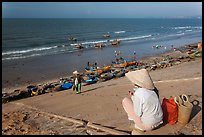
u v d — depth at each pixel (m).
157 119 4.84
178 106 5.57
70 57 48.56
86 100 11.53
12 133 6.58
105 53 53.31
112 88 14.88
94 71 32.81
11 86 28.44
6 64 41.69
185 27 174.62
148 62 41.19
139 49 59.41
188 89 11.14
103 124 7.06
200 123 5.86
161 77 17.89
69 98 12.78
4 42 75.19
